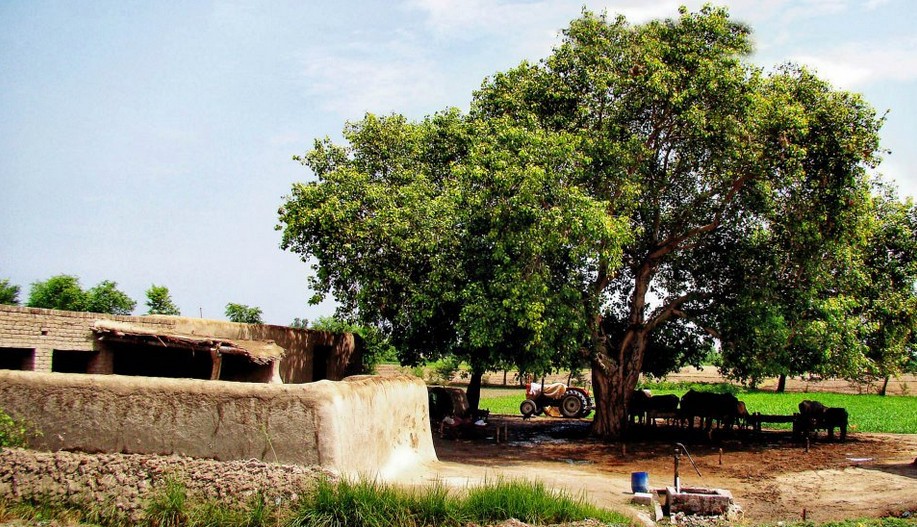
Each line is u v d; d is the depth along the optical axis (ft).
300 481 36.60
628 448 75.82
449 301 73.87
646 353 92.89
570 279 71.41
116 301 112.78
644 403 87.81
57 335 51.62
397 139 83.30
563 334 69.72
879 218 85.40
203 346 55.83
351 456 40.06
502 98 80.33
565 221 65.77
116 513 35.78
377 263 75.10
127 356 63.46
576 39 77.97
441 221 72.74
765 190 72.28
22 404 39.50
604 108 75.05
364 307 76.33
